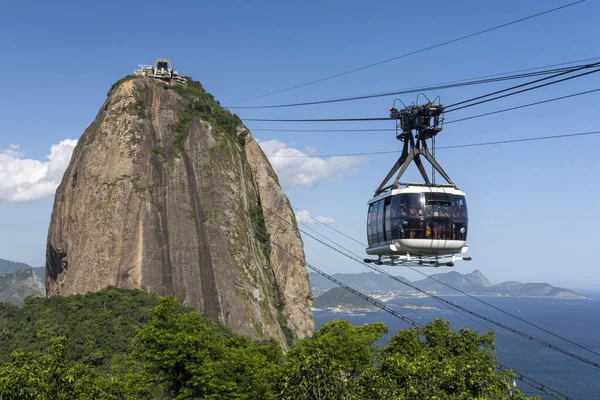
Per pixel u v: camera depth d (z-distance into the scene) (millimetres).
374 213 41781
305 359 33906
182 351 37031
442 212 38469
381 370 34000
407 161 39906
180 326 39312
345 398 31469
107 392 30438
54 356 28359
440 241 38625
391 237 39375
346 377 34344
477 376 32188
